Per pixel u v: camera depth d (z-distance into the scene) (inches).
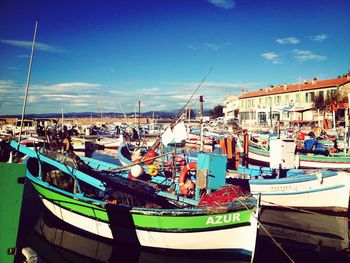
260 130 1652.3
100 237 391.2
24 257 186.7
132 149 981.8
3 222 179.0
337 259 355.3
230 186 378.0
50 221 446.9
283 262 348.5
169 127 540.7
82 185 472.7
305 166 804.0
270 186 508.1
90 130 1811.0
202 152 447.5
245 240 336.2
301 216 490.9
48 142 717.9
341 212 492.4
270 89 2605.8
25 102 315.3
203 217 336.5
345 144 807.7
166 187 487.8
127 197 419.8
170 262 349.1
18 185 183.2
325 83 2052.2
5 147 537.6
